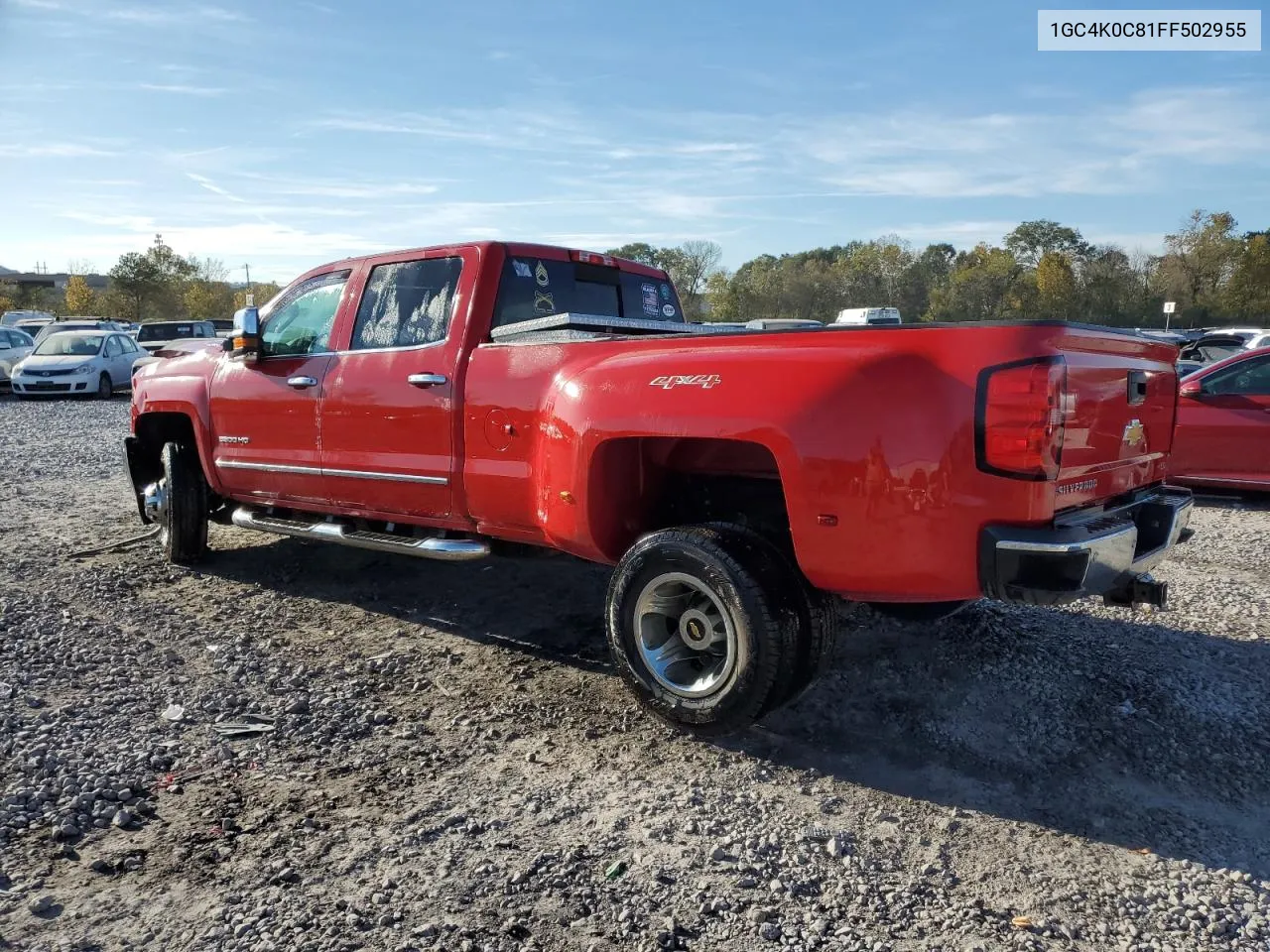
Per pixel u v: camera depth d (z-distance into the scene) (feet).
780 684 11.48
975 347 10.26
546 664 15.03
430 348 15.52
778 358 11.41
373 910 8.70
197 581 19.47
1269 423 27.35
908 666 14.70
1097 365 11.31
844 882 9.33
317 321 17.85
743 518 13.39
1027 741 12.40
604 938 8.41
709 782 11.31
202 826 10.11
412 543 15.87
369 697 13.69
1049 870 9.59
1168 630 16.51
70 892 8.87
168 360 21.57
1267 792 11.20
